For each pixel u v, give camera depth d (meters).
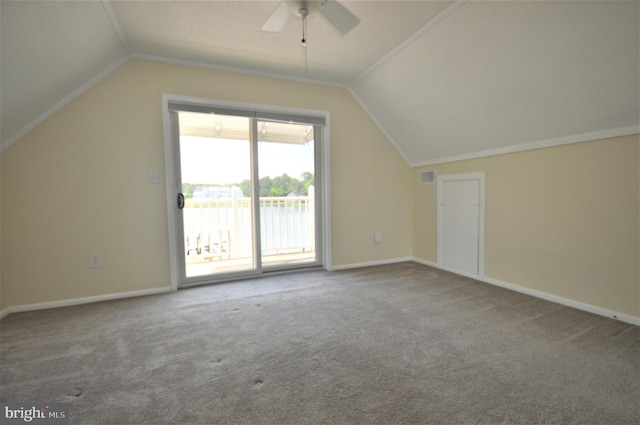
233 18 2.02
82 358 1.55
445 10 1.94
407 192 3.75
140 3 1.84
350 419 1.12
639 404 1.17
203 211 3.60
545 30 1.71
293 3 1.57
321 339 1.74
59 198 2.30
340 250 3.38
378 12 1.96
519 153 2.50
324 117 3.21
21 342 1.73
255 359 1.54
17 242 2.21
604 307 2.01
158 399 1.24
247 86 2.85
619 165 1.89
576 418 1.11
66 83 2.15
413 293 2.54
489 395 1.24
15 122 2.05
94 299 2.42
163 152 2.60
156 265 2.62
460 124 2.75
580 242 2.11
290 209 3.82
